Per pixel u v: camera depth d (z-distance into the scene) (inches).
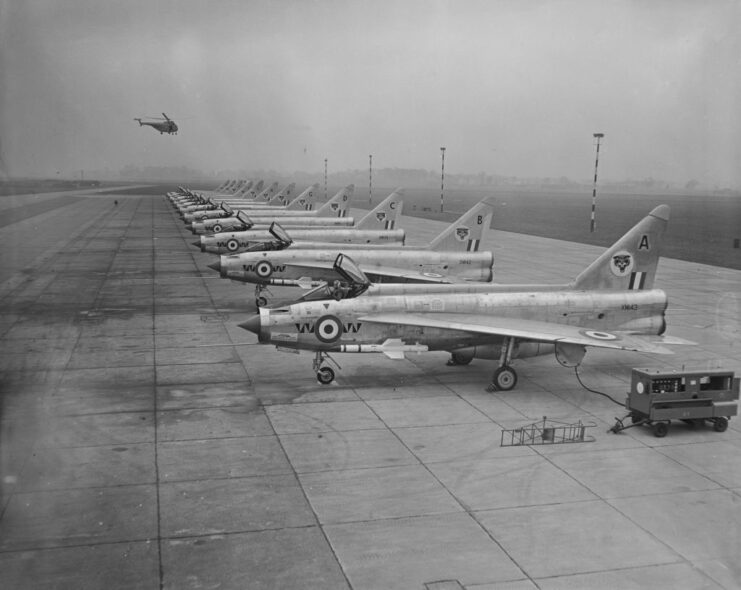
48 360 812.0
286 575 366.9
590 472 502.3
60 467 502.0
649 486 478.9
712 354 882.1
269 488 470.9
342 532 412.5
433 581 362.9
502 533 412.8
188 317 1082.1
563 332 709.9
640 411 585.6
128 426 592.1
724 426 592.7
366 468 506.0
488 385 732.7
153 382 727.7
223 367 789.9
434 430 589.0
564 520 429.7
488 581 363.9
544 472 501.7
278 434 575.8
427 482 482.3
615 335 721.6
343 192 2290.8
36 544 394.6
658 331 786.8
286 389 708.7
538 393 706.8
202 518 428.1
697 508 445.4
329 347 725.3
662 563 381.4
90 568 371.9
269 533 410.3
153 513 434.0
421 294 765.9
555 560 384.2
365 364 812.0
